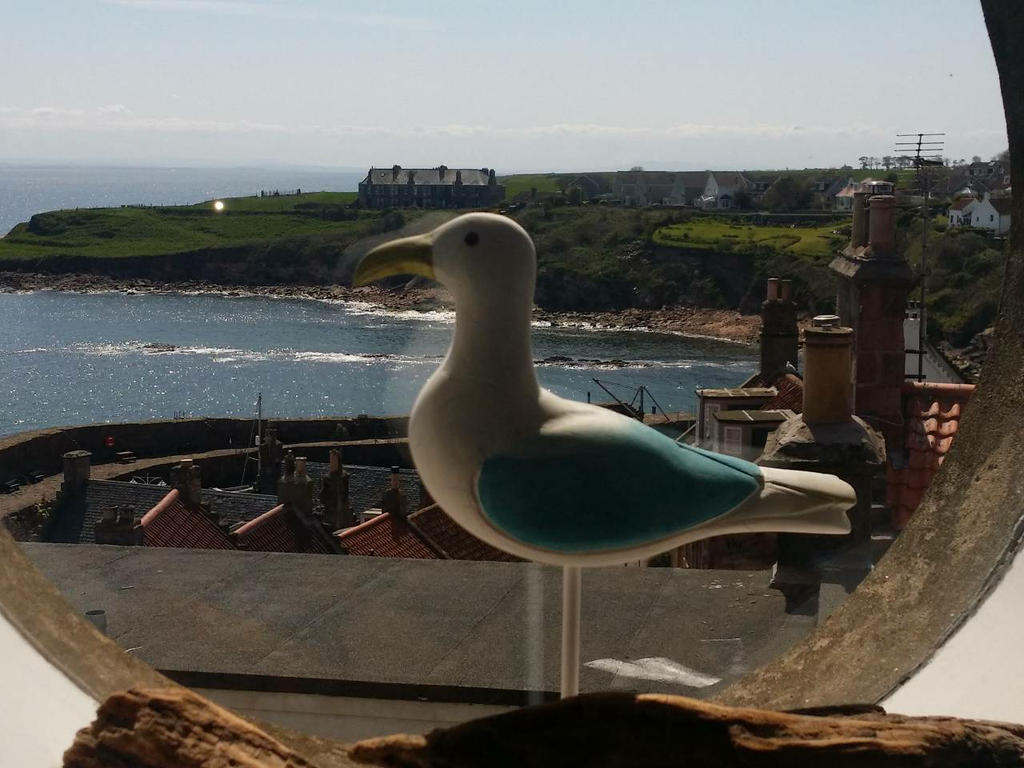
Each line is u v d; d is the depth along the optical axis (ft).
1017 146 11.93
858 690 10.48
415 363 8.04
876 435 13.24
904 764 7.70
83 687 9.60
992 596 10.63
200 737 7.58
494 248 7.51
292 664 10.19
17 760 8.41
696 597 11.71
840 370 13.00
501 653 10.17
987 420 11.87
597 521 7.66
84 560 11.09
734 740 7.66
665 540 7.84
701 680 10.87
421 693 10.16
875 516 13.97
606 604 11.50
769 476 8.17
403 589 11.13
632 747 7.74
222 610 10.59
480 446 7.64
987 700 9.64
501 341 7.64
